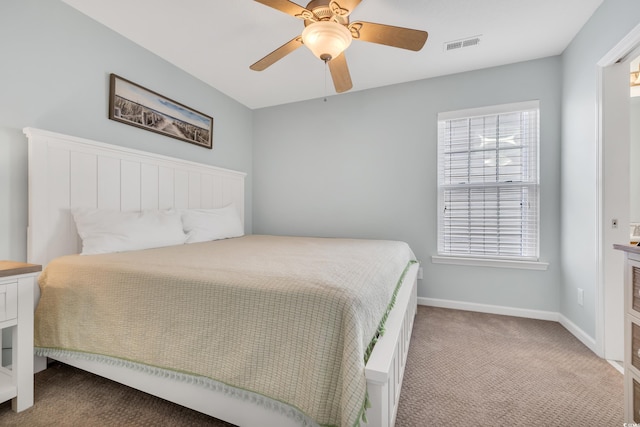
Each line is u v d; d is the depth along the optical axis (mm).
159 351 1174
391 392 1076
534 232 2533
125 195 2150
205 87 2986
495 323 2385
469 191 2738
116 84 2148
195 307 1122
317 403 877
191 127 2803
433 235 2848
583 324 2047
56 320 1462
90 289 1373
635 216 2566
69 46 1893
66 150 1808
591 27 1921
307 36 1535
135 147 2312
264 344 990
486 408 1336
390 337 1110
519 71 2539
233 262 1433
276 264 1383
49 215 1723
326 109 3297
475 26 2041
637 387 1035
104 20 2027
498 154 2637
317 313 935
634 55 1648
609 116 1782
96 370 1385
